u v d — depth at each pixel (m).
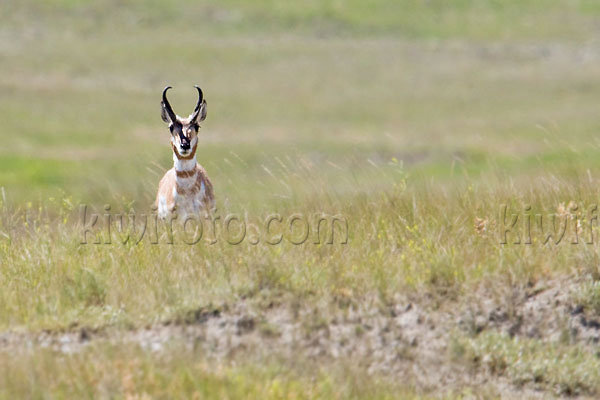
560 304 31.25
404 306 31.27
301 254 34.47
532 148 120.62
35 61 192.12
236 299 31.11
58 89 168.12
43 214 48.09
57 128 134.88
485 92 183.62
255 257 33.41
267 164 111.69
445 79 197.88
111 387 24.42
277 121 154.62
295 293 31.31
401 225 37.91
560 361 29.12
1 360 25.66
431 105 171.38
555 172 48.12
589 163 60.72
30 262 35.03
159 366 25.80
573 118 152.00
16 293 31.75
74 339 28.66
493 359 29.14
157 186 51.56
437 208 39.59
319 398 24.95
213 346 28.47
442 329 30.28
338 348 29.12
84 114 147.75
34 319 29.81
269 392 24.44
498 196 40.72
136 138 131.50
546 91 183.00
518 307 31.34
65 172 101.88
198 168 44.34
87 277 32.34
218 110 162.25
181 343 27.88
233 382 24.89
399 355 29.14
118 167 105.56
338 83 193.12
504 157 114.94
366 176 55.97
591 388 28.42
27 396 23.91
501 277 32.34
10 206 45.88
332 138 135.25
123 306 30.89
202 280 32.41
